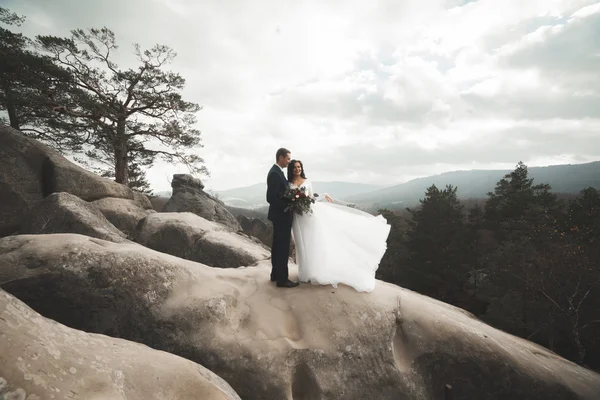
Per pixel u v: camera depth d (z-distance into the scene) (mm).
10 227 10375
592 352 16344
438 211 27844
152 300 3619
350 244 4711
